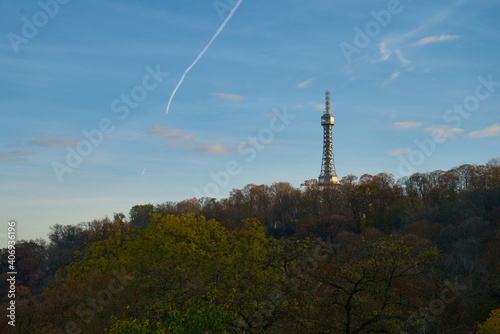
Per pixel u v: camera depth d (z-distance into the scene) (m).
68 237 138.12
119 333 19.47
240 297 24.09
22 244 121.50
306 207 174.12
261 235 43.66
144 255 43.78
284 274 27.56
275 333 26.00
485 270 63.53
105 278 40.62
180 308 22.42
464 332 40.53
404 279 28.41
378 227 130.00
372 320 26.80
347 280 27.88
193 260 31.86
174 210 146.12
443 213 108.31
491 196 115.44
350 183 173.00
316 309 27.62
